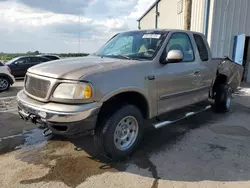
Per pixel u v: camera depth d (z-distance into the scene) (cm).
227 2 1023
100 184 284
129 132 350
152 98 367
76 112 280
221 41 1050
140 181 291
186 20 969
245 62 1138
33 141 411
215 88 592
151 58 376
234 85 647
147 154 364
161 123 402
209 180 294
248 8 1079
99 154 361
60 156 355
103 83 299
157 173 310
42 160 343
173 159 348
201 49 494
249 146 397
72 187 278
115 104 330
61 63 349
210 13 1019
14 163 333
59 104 293
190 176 303
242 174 309
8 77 1022
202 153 369
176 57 366
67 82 293
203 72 485
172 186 281
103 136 315
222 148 388
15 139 420
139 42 418
